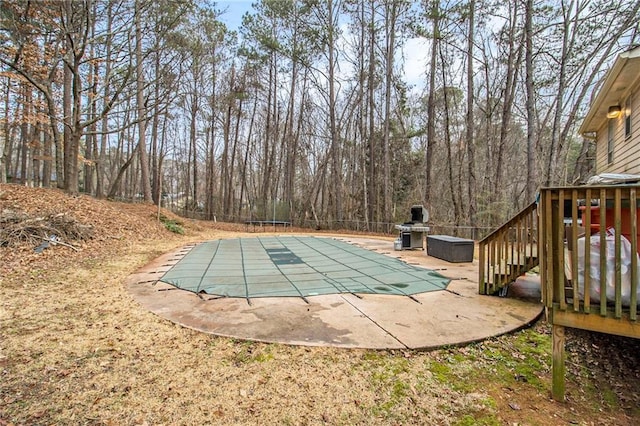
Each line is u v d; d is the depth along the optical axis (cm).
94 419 187
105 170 3091
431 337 302
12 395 206
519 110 1591
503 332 317
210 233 1396
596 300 224
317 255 812
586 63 1123
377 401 212
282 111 2291
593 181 521
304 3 1616
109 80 1048
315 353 271
